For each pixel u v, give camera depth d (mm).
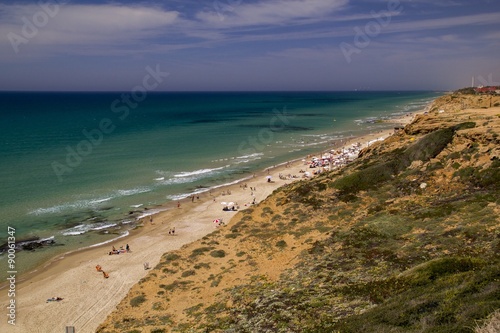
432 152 35500
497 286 11648
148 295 24953
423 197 30031
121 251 34062
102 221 41438
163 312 22266
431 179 32094
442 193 29594
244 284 23047
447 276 14711
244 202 47938
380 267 19672
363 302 15445
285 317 16031
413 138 41188
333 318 14672
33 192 49469
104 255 33375
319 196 35781
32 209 43812
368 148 46750
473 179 29453
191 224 40812
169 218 42594
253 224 34094
